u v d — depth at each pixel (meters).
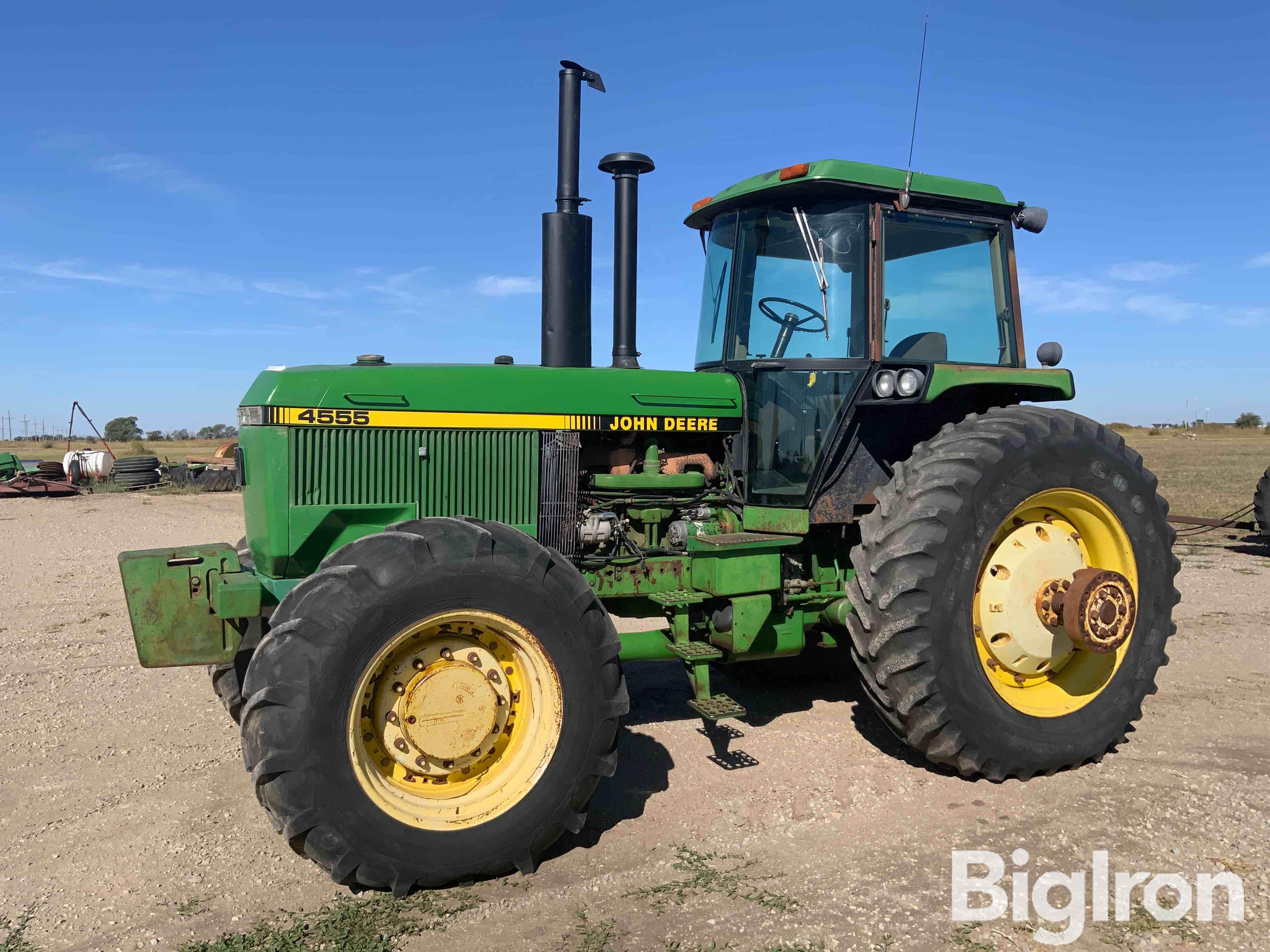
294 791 2.82
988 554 4.04
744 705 5.06
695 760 4.21
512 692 3.31
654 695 5.23
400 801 3.04
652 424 4.35
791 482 4.42
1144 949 2.67
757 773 4.06
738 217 4.62
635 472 4.50
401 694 3.12
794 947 2.67
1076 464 4.07
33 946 2.71
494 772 3.23
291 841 2.87
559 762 3.17
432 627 3.14
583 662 3.23
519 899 2.99
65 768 4.11
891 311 4.35
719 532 4.53
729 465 4.64
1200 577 8.73
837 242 4.34
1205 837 3.36
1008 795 3.79
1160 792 3.79
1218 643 6.24
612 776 3.57
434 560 3.05
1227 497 16.17
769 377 4.50
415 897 3.00
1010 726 3.83
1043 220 4.66
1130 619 3.92
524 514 4.09
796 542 4.22
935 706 3.71
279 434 3.64
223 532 12.83
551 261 4.96
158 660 3.29
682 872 3.15
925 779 3.97
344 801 2.88
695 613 4.39
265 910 2.92
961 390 4.66
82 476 21.42
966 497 3.76
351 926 2.80
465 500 3.97
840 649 5.48
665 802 3.76
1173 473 23.25
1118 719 4.11
